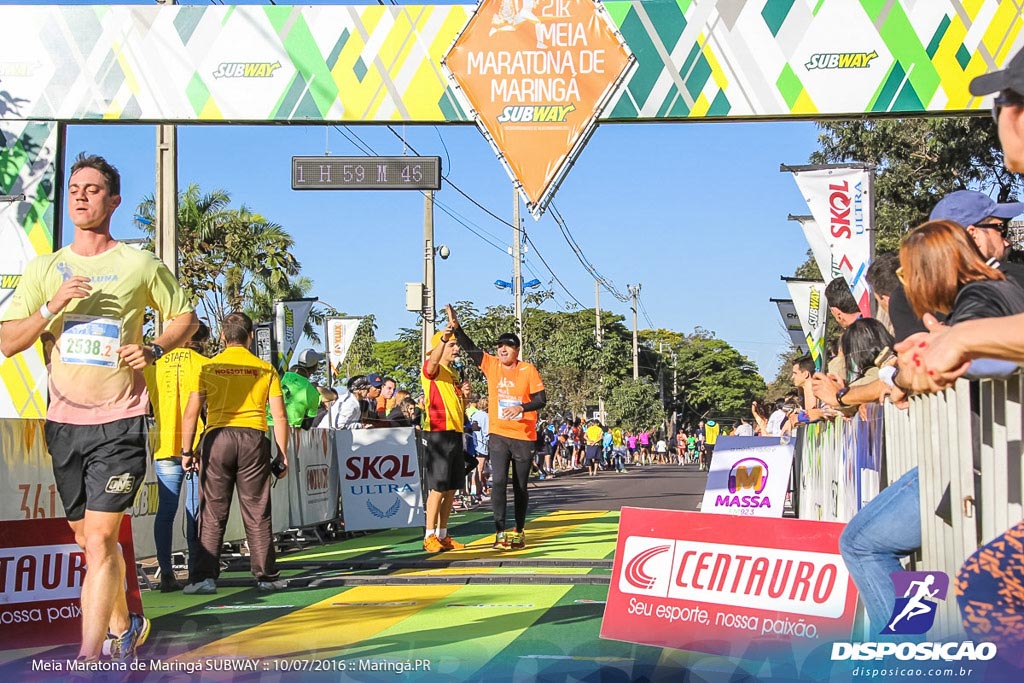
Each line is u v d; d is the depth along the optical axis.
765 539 4.33
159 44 9.25
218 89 9.23
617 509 15.30
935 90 8.67
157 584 7.95
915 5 8.70
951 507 3.47
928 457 3.74
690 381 119.25
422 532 12.22
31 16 9.30
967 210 4.58
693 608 4.47
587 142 8.95
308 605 6.55
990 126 18.56
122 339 4.57
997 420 3.03
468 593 6.83
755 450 7.74
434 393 9.50
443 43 9.09
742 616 4.34
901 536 3.65
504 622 5.66
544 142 8.97
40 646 5.21
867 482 5.39
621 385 64.56
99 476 4.45
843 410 5.82
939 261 3.17
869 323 5.33
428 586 7.21
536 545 9.77
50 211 9.23
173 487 7.50
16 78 9.30
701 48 8.87
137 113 9.26
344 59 9.16
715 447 7.86
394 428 12.06
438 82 9.09
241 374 7.39
